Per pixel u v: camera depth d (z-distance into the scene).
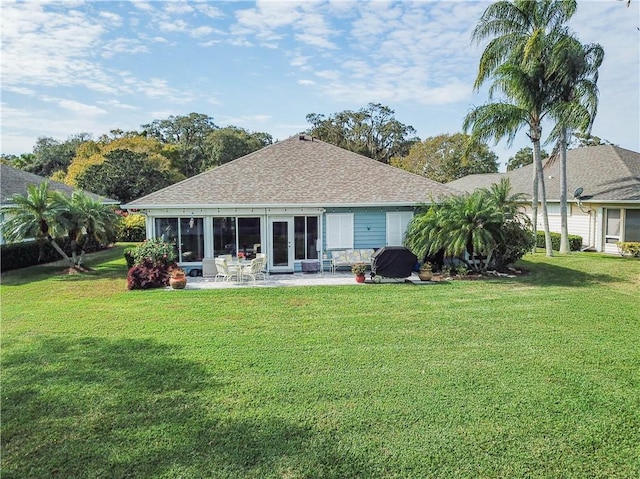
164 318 10.14
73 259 18.06
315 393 6.07
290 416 5.41
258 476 4.25
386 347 8.02
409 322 9.72
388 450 4.68
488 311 10.69
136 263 14.77
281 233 17.33
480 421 5.28
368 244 17.86
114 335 8.80
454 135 43.50
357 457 4.55
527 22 19.75
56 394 6.07
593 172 24.28
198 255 16.94
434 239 15.64
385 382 6.43
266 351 7.80
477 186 32.62
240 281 15.18
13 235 16.61
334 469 4.36
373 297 12.43
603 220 21.98
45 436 4.98
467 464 4.44
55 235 16.48
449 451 4.66
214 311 10.81
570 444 4.78
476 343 8.23
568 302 11.59
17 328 9.34
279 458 4.54
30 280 15.91
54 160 59.78
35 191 17.08
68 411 5.58
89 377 6.65
